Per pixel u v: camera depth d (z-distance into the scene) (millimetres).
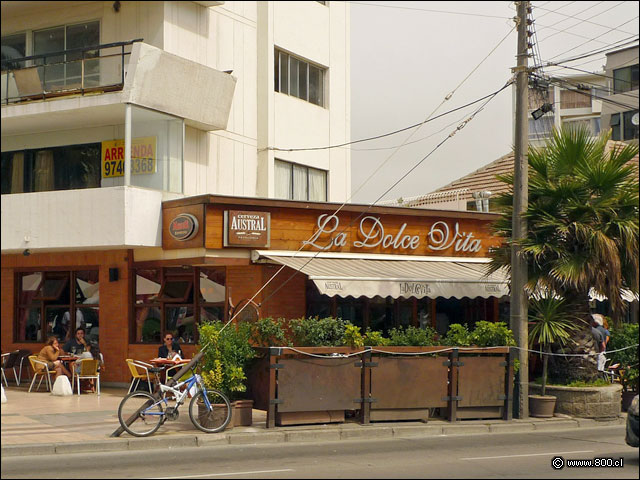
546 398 16922
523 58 17375
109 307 21906
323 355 15094
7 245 21359
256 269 20266
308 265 19234
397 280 19031
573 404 17125
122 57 20609
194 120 22016
